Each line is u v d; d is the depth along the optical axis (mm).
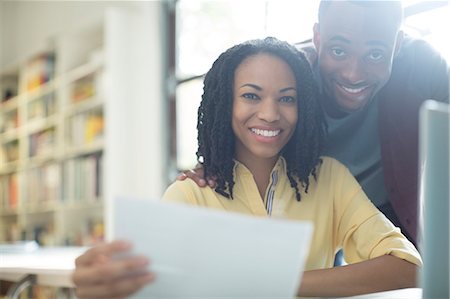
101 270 798
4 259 2314
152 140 4160
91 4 4996
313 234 1456
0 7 6535
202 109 1479
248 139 1420
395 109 1854
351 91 1873
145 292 819
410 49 1877
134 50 4336
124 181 4211
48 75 5215
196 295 811
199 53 3988
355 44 1876
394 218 1825
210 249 796
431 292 891
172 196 1413
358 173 1830
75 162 4605
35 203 5156
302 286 1239
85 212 4734
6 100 5941
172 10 4203
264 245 795
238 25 3580
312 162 1471
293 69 1441
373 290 1258
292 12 2514
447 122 888
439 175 882
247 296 818
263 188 1459
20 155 5480
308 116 1455
